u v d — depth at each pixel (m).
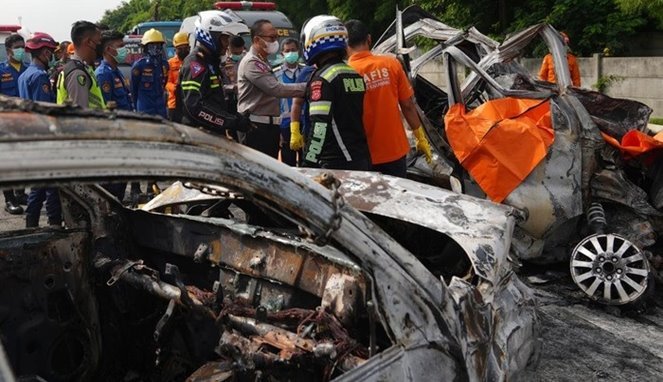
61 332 2.57
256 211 3.20
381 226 3.00
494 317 2.42
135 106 8.13
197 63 4.92
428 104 6.34
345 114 3.92
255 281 2.63
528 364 2.73
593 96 5.14
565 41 5.72
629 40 15.01
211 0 33.66
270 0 25.11
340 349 2.07
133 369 2.83
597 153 4.59
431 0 18.03
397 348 1.92
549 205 4.52
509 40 5.75
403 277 1.93
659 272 4.53
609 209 4.72
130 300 2.76
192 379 2.19
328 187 1.90
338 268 2.37
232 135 5.92
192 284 2.89
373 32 21.95
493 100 4.93
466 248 2.60
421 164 5.41
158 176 1.50
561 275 4.98
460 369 2.08
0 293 2.41
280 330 2.26
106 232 2.90
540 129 4.58
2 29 15.22
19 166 1.27
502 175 4.56
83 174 1.38
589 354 3.77
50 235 2.61
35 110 1.36
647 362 3.69
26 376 2.31
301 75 6.90
